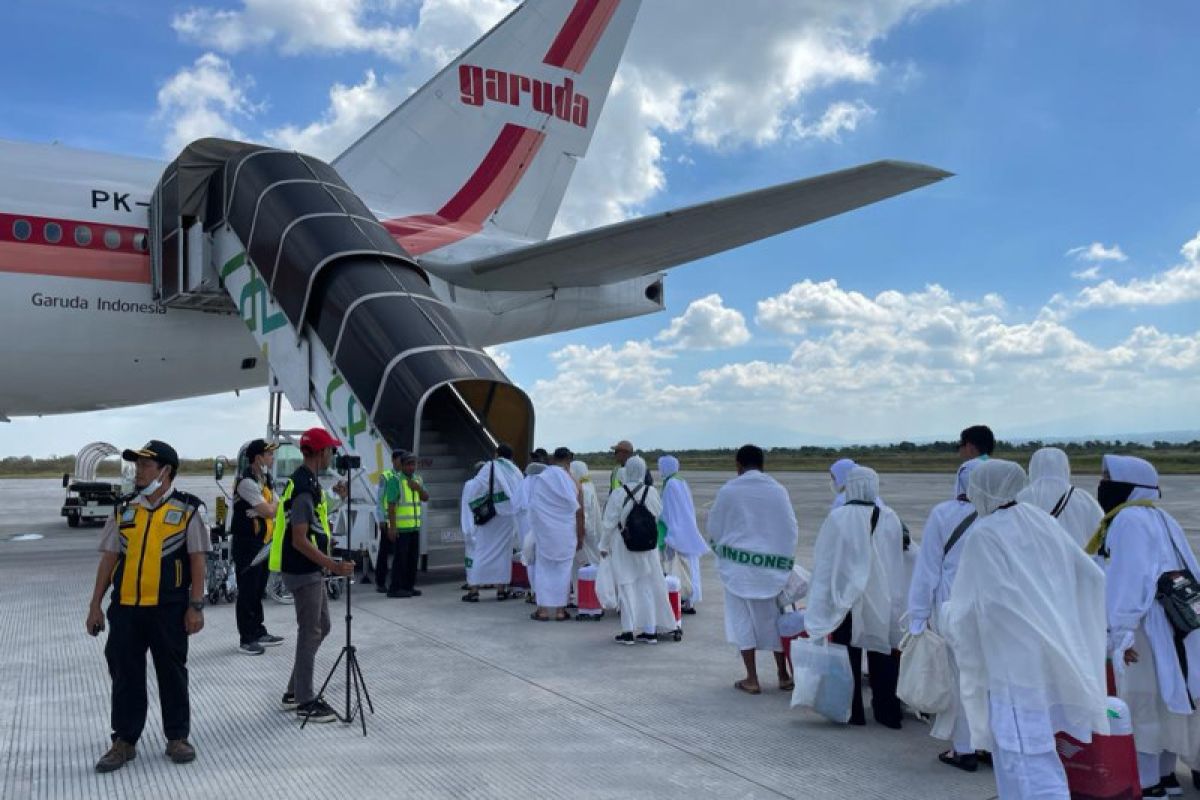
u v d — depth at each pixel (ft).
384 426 37.17
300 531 17.63
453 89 62.34
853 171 37.52
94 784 14.51
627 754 16.11
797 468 202.80
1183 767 16.11
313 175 45.16
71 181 45.52
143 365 49.24
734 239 47.03
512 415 42.01
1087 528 16.46
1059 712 12.10
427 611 30.91
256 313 44.86
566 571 29.14
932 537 16.07
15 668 21.94
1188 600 13.70
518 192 65.57
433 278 55.57
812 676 17.79
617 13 68.85
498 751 16.21
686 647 25.30
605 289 64.08
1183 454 248.11
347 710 17.89
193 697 19.83
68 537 56.59
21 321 43.39
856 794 14.20
